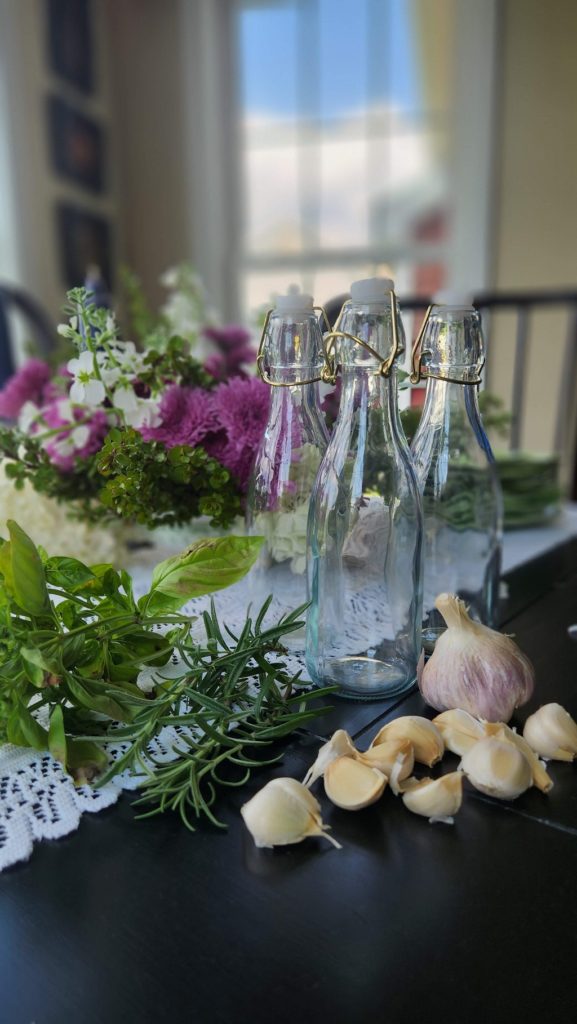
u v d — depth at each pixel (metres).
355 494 0.49
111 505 0.60
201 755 0.38
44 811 0.37
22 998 0.27
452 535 0.63
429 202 2.60
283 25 2.66
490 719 0.43
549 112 2.33
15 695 0.37
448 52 2.44
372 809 0.37
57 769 0.40
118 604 0.43
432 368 0.53
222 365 0.79
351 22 2.57
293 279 2.88
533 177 2.40
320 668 0.50
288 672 0.52
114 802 0.38
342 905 0.31
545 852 0.34
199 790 0.37
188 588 0.43
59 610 0.42
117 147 2.88
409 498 0.50
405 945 0.29
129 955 0.28
